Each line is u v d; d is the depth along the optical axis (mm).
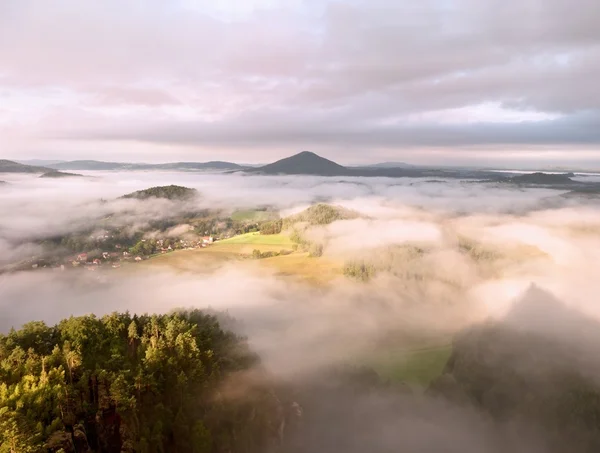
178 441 58406
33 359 59969
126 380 59312
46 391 52531
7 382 55000
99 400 57125
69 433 49688
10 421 45031
